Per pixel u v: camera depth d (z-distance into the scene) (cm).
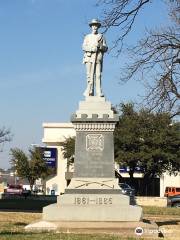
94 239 1404
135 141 5334
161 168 5566
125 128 5341
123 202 1778
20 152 8300
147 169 5503
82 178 1828
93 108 1883
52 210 1742
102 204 1772
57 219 1734
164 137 5294
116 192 1803
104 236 1497
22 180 9950
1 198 5109
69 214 1739
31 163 8144
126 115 5459
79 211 1742
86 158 1845
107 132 1861
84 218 1734
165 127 5306
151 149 5338
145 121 5312
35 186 8531
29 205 3447
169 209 3369
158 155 5347
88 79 1931
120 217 1728
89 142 1855
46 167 8206
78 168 1839
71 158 6606
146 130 5331
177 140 5347
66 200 1786
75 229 1664
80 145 1853
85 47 1950
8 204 3569
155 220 2245
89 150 1852
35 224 1678
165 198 4425
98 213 1736
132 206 1750
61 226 1673
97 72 1941
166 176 7438
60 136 8350
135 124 5319
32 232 1578
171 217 2559
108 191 1803
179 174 7438
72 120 1858
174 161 5450
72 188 1809
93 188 1808
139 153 5319
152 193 7388
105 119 1852
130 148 5425
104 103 1891
